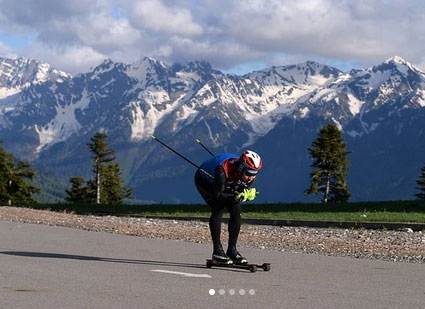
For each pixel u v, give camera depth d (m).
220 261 10.08
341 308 6.79
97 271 9.38
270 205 35.78
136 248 13.27
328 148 94.94
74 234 16.66
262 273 9.56
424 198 95.75
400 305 7.00
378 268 10.34
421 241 16.91
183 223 24.50
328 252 13.54
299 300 7.22
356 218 24.78
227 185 10.33
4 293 7.42
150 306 6.76
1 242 14.20
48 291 7.57
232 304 6.93
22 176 109.62
